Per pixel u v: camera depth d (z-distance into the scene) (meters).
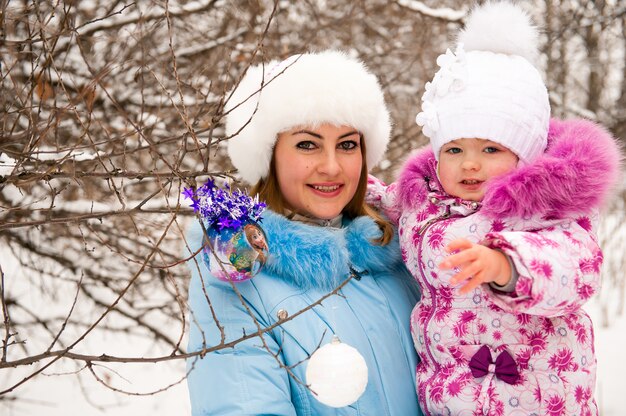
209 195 1.87
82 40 3.57
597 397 4.96
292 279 2.02
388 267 2.21
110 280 4.14
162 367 4.82
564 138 2.00
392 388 2.03
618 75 8.09
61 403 4.37
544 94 2.06
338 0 5.54
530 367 1.94
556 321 1.96
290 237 2.01
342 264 2.06
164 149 3.97
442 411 2.00
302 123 2.05
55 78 3.56
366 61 5.23
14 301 4.11
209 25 4.70
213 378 1.92
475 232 1.98
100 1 4.09
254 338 1.93
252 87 2.26
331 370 1.69
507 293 1.75
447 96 2.04
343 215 2.31
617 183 1.94
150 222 3.35
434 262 2.03
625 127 6.85
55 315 4.70
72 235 3.84
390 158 4.70
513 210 1.91
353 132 2.11
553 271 1.72
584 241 1.84
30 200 3.67
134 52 3.60
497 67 2.03
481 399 1.93
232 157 2.27
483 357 1.94
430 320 2.05
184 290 4.26
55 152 2.41
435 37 5.79
